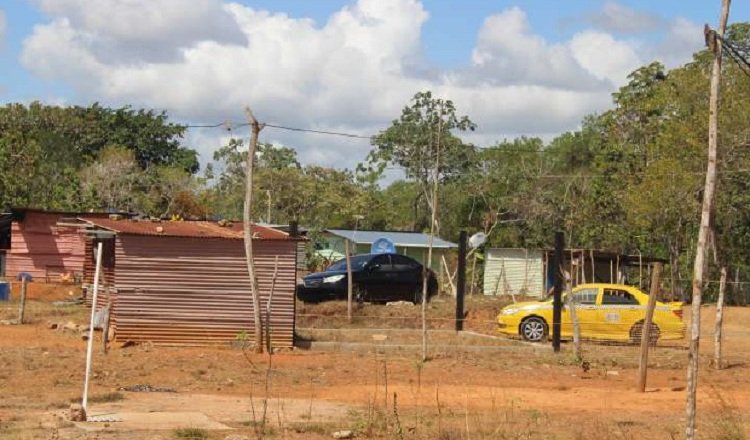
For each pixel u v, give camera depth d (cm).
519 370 2155
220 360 2091
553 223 5853
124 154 6319
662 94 4653
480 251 5078
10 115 7206
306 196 6034
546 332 2795
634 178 5081
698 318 1155
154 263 2300
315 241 5000
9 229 4122
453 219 6266
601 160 5488
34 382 1753
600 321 2773
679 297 4528
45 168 5447
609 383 2019
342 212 6234
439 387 1870
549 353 2441
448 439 1302
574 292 2819
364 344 2459
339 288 3456
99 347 2209
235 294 2328
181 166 7212
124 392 1695
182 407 1543
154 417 1420
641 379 1886
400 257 3612
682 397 1811
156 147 7544
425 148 5166
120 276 2288
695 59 4706
